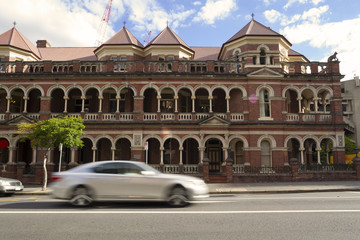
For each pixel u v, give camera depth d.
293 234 6.11
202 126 23.14
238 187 17.36
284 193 15.37
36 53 27.81
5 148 24.88
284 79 24.56
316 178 21.73
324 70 25.39
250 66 24.61
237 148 25.50
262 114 24.14
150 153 25.31
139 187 9.58
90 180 9.61
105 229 6.52
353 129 51.88
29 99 26.30
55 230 6.45
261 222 7.18
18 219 7.56
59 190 9.60
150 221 7.30
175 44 26.58
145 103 26.17
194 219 7.53
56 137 17.11
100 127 23.28
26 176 20.91
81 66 25.69
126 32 28.00
